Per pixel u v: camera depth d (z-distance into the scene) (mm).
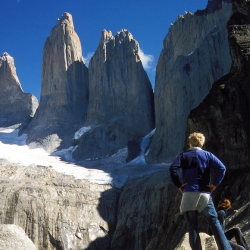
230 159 12211
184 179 3660
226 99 12727
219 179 3547
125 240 33188
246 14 14211
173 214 13141
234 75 13195
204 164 3635
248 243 5207
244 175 10859
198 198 3500
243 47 13062
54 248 33531
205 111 13328
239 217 7809
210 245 4320
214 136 12906
